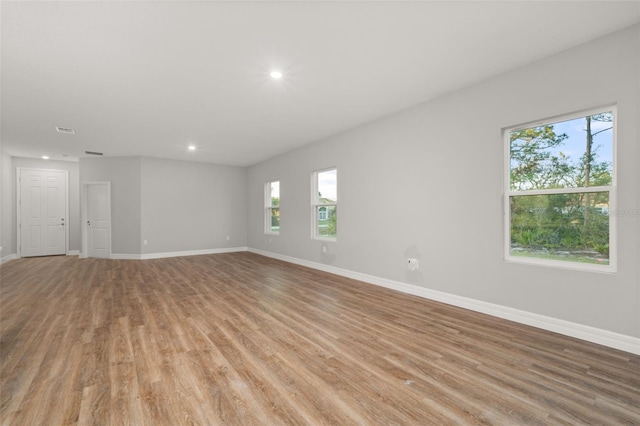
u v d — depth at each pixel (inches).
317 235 229.9
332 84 125.6
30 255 281.4
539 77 107.0
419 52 101.6
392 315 123.2
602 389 71.5
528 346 93.7
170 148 241.9
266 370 81.0
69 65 106.8
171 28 86.6
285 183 260.7
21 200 275.9
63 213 296.0
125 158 274.2
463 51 101.2
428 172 144.1
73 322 116.0
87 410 64.4
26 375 78.1
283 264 245.6
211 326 112.1
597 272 94.8
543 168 111.7
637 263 87.7
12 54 99.0
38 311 129.0
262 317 121.6
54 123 173.2
